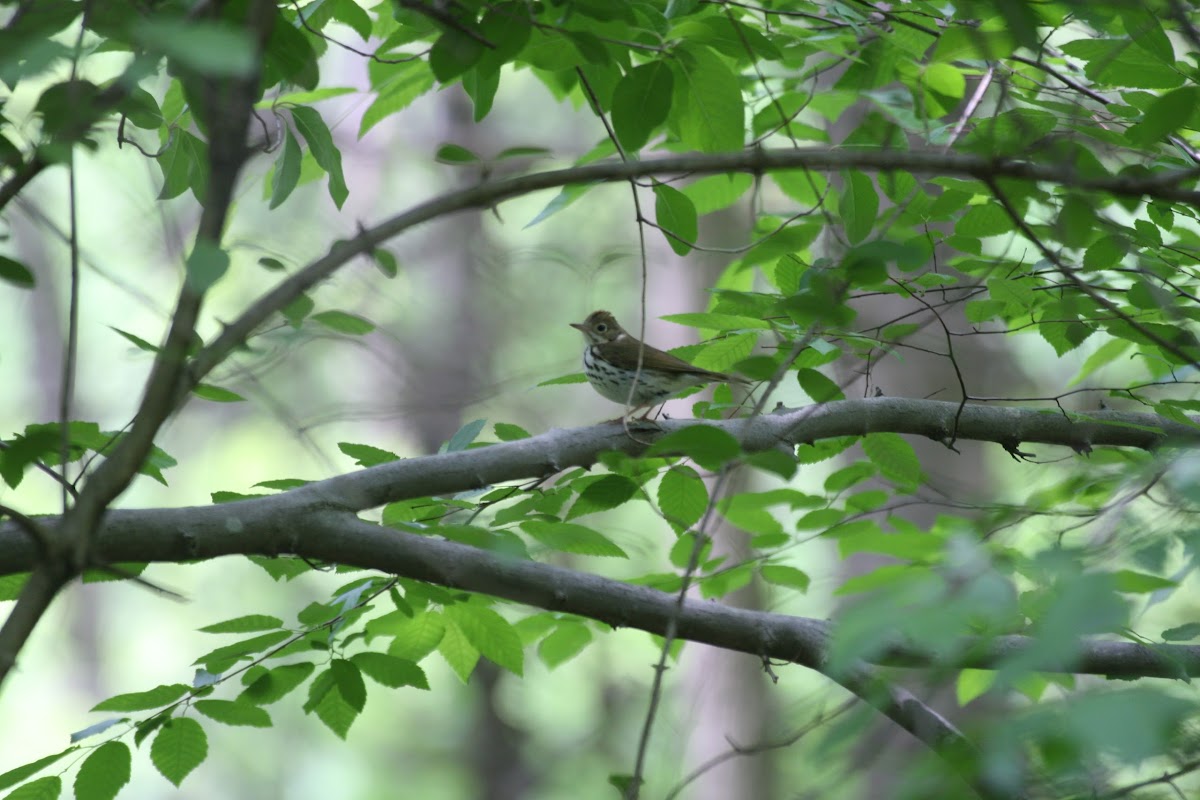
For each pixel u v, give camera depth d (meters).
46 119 5.21
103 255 26.02
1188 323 9.09
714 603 8.39
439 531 7.05
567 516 8.51
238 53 3.69
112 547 6.98
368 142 33.22
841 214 8.20
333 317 5.85
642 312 7.12
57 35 6.03
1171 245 10.02
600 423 8.77
